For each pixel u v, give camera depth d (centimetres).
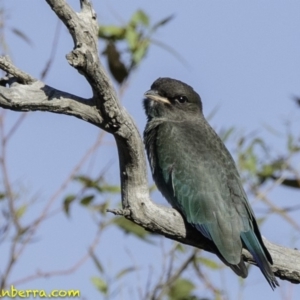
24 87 1193
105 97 1179
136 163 1255
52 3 1114
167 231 1373
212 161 1548
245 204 1503
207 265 1628
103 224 1675
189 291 1595
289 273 1386
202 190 1509
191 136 1596
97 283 1636
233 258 1410
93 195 1694
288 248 1400
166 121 1648
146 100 1700
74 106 1203
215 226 1455
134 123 1221
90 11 1139
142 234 1658
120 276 1648
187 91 1686
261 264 1378
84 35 1128
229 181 1526
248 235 1442
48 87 1202
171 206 1564
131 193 1289
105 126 1215
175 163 1557
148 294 1577
